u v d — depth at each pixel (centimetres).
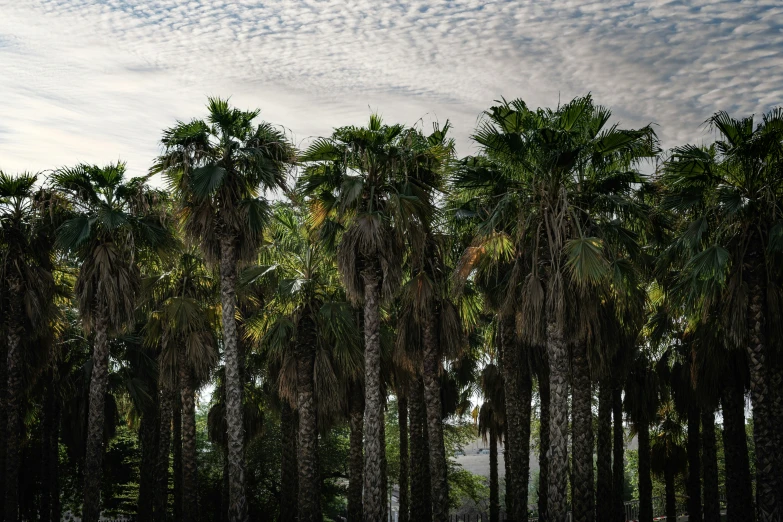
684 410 2867
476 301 2361
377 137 1988
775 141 1739
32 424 3428
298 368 2308
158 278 2534
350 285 1988
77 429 3048
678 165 1853
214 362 2503
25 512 3409
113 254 2225
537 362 2564
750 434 4706
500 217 1859
